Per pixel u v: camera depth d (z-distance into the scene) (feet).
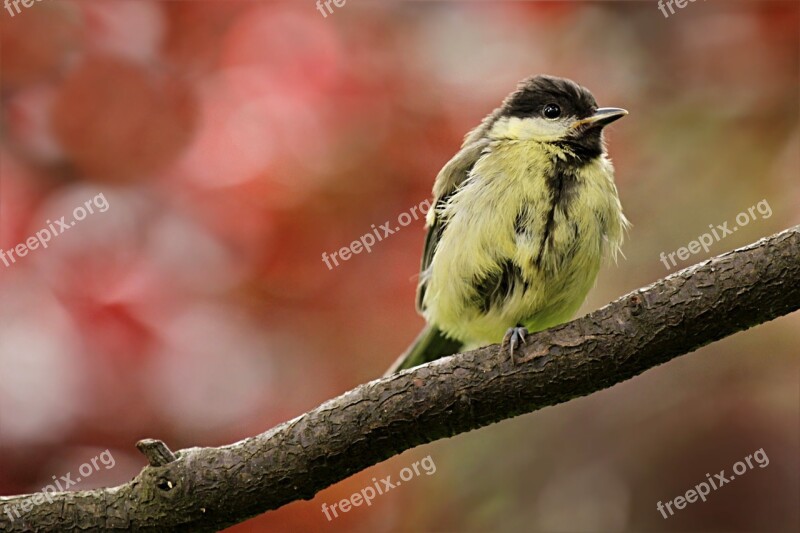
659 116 35.88
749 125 34.81
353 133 33.06
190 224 32.17
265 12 33.58
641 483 33.37
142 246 31.78
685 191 35.29
